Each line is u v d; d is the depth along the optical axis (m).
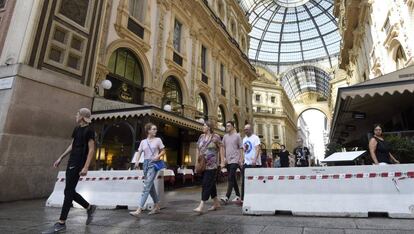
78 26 8.79
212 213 4.77
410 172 4.12
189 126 10.35
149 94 12.39
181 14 16.23
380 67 15.02
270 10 44.41
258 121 43.59
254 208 4.59
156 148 4.88
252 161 5.81
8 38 7.50
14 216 4.57
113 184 5.73
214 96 19.12
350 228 3.41
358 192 4.29
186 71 15.74
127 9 11.63
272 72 49.91
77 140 3.77
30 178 6.92
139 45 12.12
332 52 46.09
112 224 3.88
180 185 12.05
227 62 22.52
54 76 7.78
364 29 18.81
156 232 3.35
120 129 10.59
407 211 3.93
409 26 10.57
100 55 9.91
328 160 5.38
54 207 5.59
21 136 6.81
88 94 8.82
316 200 4.43
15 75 6.86
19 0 7.79
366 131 12.80
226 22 23.98
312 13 43.78
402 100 8.29
